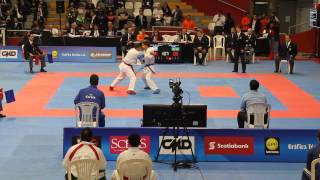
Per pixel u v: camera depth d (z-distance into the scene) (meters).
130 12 38.25
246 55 30.97
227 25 34.50
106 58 31.22
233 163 14.23
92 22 34.19
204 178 13.14
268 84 25.06
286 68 29.66
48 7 38.72
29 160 14.30
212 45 33.56
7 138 16.27
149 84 22.72
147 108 14.63
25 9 36.53
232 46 30.56
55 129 17.30
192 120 14.70
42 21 34.97
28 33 30.28
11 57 30.89
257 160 14.37
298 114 19.75
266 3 39.84
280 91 23.59
